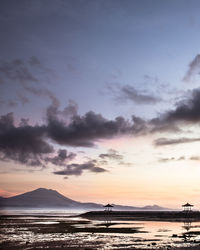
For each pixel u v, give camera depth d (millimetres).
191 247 29109
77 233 44656
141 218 102500
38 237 39125
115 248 29234
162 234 43500
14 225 61938
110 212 137250
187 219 94438
